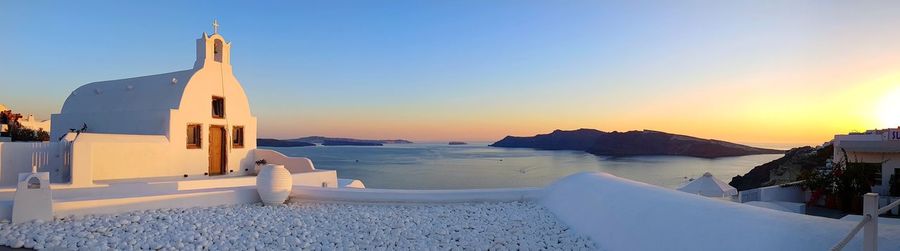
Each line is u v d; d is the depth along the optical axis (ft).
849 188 40.16
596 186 33.68
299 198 41.37
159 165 51.80
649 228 24.07
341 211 37.09
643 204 26.48
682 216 22.76
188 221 33.06
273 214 36.06
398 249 27.48
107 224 31.45
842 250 15.52
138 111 55.62
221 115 59.41
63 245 26.81
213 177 54.75
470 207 38.55
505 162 339.77
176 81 56.34
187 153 54.65
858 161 43.16
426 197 39.73
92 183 41.19
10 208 31.76
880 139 42.01
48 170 45.96
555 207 37.01
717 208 21.95
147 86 59.36
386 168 278.87
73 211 32.99
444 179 193.98
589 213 31.12
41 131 96.32
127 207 35.12
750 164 210.59
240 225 32.48
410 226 32.58
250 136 62.59
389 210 37.60
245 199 40.65
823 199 42.50
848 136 44.55
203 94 56.85
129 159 49.21
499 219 34.55
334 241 29.14
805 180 44.57
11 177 43.75
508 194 40.88
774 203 38.04
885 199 36.91
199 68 57.11
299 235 30.35
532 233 30.71
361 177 208.54
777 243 17.38
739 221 19.79
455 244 28.43
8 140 72.79
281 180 39.58
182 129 54.34
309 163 58.39
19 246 26.73
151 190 43.39
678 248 21.22
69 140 46.06
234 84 60.85
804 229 17.34
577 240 28.78
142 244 27.45
